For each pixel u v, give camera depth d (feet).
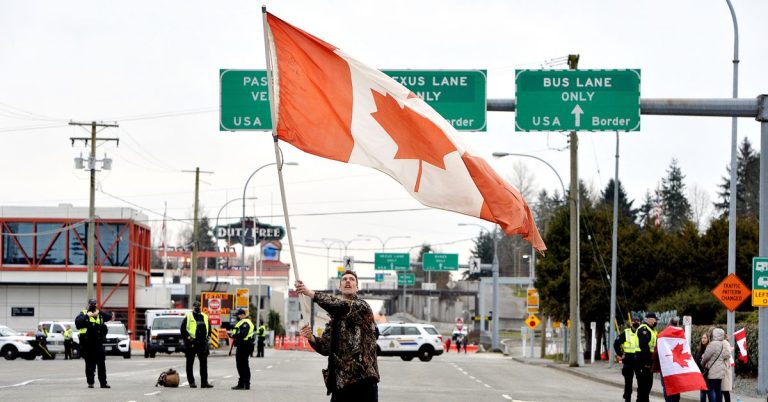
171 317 233.35
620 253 239.30
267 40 52.65
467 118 120.16
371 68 53.16
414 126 53.06
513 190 54.65
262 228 462.60
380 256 433.07
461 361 241.76
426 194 53.42
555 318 255.09
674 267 236.22
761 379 122.83
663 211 576.61
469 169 53.21
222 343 313.12
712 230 233.55
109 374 142.41
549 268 254.68
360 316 44.27
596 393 130.41
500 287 573.33
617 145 200.03
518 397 115.96
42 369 158.92
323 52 53.47
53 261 343.05
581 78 118.32
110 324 233.14
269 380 135.13
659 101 111.24
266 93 120.37
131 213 346.13
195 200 271.90
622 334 94.43
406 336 235.61
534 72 118.52
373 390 44.70
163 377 111.86
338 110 53.36
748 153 500.74
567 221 255.09
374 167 53.21
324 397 101.55
